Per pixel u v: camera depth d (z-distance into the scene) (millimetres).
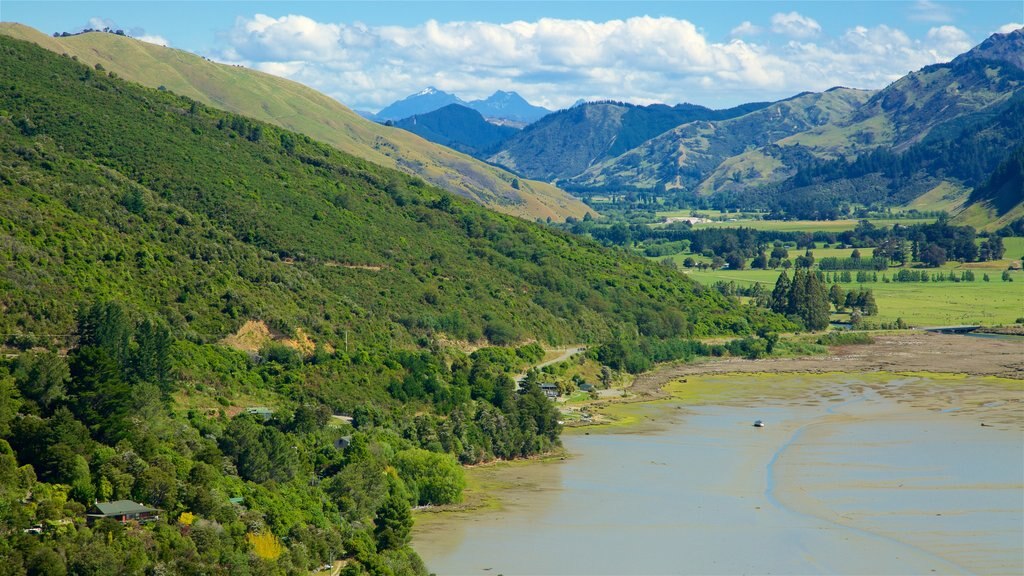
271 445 144375
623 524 144625
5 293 175000
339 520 136375
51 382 137875
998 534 138125
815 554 131250
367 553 125125
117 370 141625
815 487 163500
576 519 147250
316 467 153500
